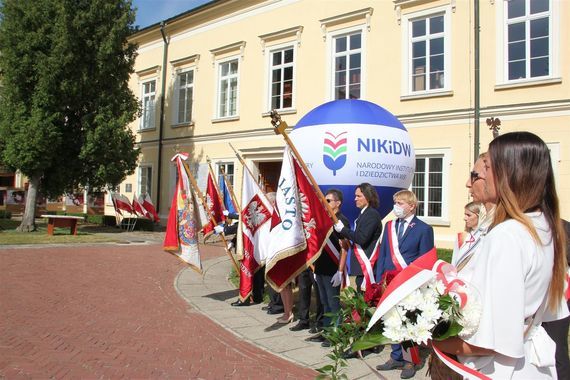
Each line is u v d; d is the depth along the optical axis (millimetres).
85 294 8117
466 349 1836
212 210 9383
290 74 18125
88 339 5645
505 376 1784
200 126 21516
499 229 1819
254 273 7465
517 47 12961
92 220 25219
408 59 14812
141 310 7211
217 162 20672
